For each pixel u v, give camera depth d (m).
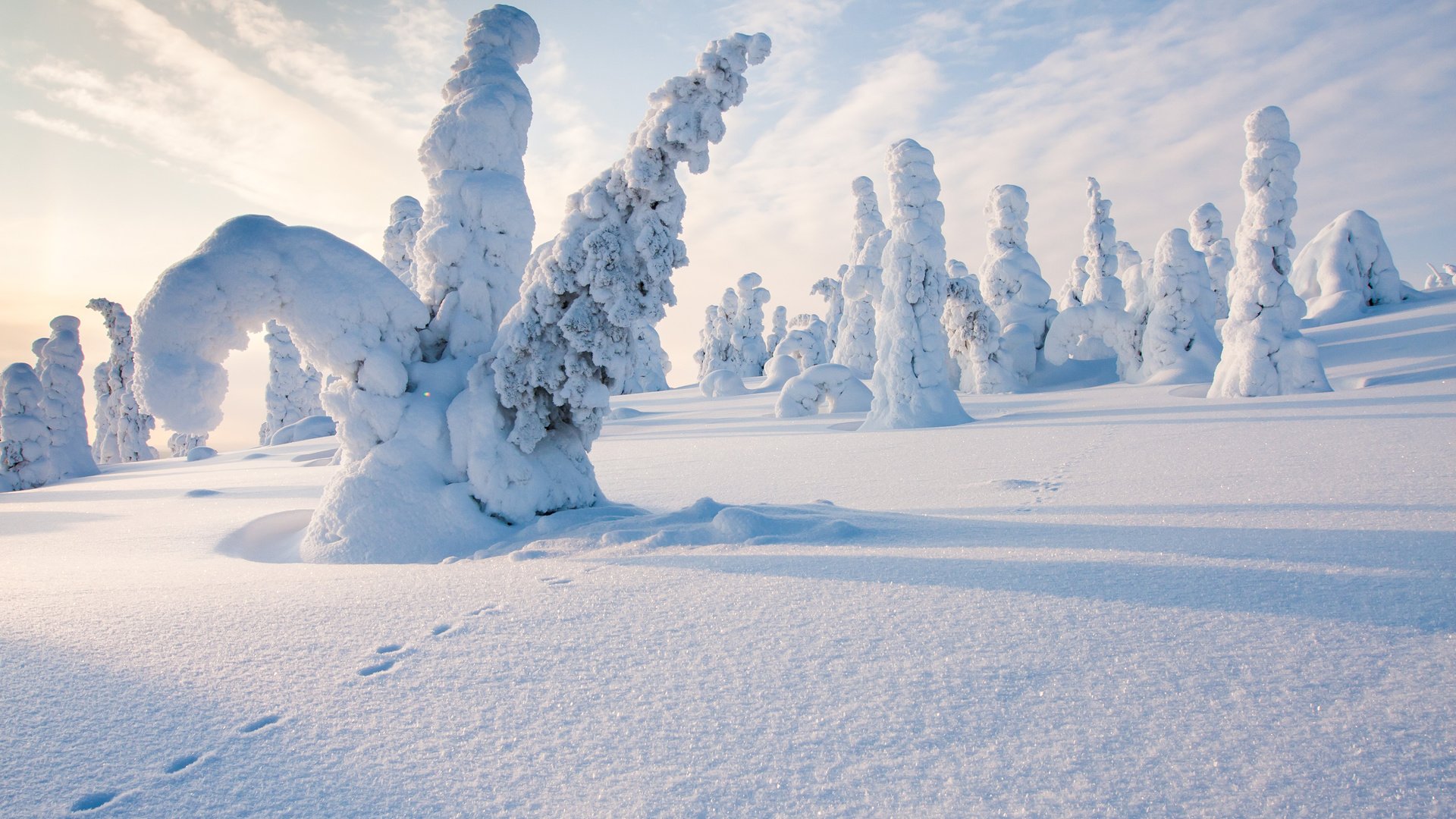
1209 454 8.30
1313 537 3.96
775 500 7.62
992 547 4.20
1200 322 23.22
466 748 2.00
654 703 2.25
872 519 5.44
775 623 2.96
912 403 16.73
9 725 2.15
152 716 2.21
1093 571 3.47
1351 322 25.86
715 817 1.65
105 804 1.74
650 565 4.19
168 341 5.60
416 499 6.15
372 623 3.14
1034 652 2.52
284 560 6.33
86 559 6.18
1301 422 10.66
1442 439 7.72
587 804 1.71
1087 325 26.61
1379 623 2.60
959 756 1.87
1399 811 1.56
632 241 6.44
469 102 7.51
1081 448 10.05
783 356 38.09
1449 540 3.69
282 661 2.69
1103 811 1.62
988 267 29.80
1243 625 2.66
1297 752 1.81
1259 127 16.69
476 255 7.50
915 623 2.88
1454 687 2.09
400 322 6.78
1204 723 1.98
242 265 5.93
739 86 6.39
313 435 29.81
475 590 3.73
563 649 2.76
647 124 6.39
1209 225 31.52
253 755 1.96
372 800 1.74
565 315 6.30
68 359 23.20
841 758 1.88
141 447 38.72
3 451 19.83
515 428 6.48
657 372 50.88
